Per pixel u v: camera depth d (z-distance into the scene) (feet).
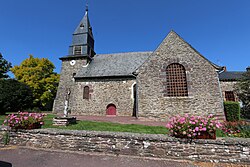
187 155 12.68
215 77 32.04
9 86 37.50
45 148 15.66
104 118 38.34
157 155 13.21
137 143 13.83
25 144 16.39
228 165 11.69
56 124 23.67
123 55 61.67
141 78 35.42
